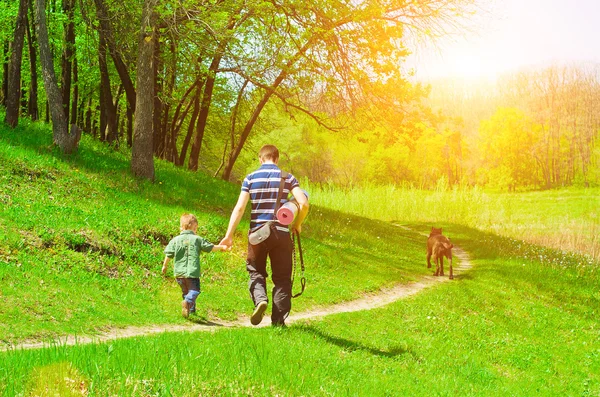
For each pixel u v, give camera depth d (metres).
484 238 30.28
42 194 14.56
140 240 13.77
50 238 11.58
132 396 3.48
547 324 14.66
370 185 46.81
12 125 19.36
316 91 25.00
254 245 6.58
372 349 7.93
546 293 18.08
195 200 19.47
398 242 25.19
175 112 30.14
